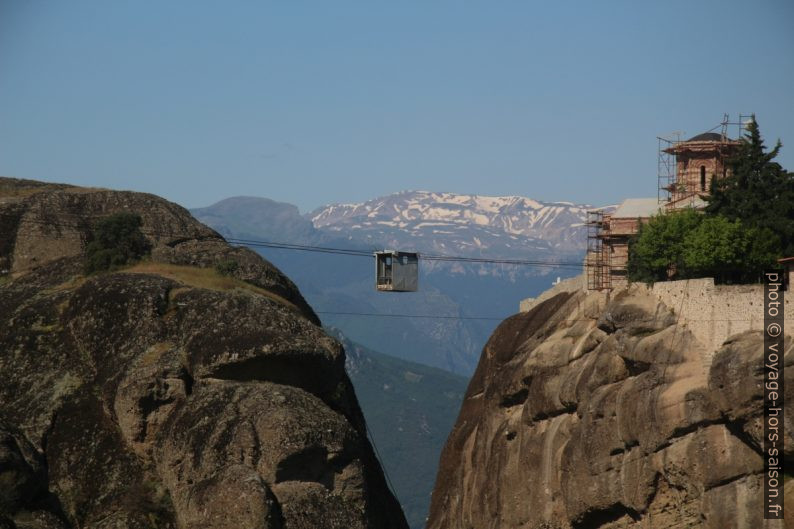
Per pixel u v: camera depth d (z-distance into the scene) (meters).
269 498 124.62
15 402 146.62
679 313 186.38
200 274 165.88
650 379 181.75
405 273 162.12
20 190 189.75
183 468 132.50
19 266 173.38
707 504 167.12
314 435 130.00
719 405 163.75
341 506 129.00
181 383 140.50
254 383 138.25
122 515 132.38
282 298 167.75
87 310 152.00
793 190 193.62
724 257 186.50
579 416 197.00
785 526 157.00
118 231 169.88
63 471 139.12
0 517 117.44
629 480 182.00
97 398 144.88
